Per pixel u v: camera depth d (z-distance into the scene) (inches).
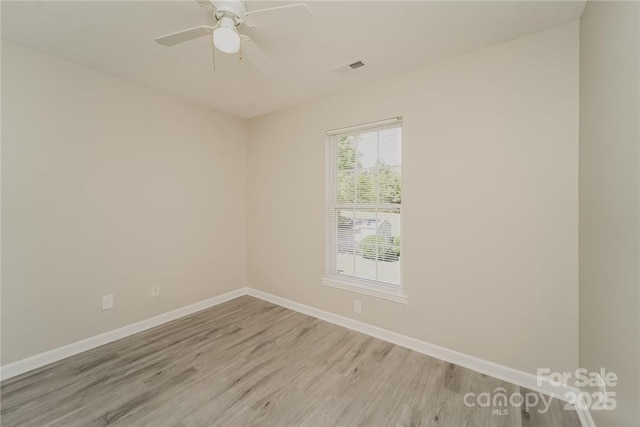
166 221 116.0
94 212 95.4
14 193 79.7
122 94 101.7
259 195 144.7
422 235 92.6
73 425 61.7
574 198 68.6
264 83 105.0
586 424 60.7
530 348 74.9
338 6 62.9
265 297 142.7
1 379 77.3
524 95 74.7
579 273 67.6
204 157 129.9
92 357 89.4
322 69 93.3
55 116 86.6
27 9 64.6
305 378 78.7
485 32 72.8
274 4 63.1
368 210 108.4
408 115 94.8
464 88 83.8
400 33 73.4
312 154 122.3
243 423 62.6
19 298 80.8
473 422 63.1
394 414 65.4
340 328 111.0
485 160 80.7
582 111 64.8
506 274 78.1
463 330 85.3
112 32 74.0
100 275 97.0
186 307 123.4
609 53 48.4
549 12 64.9
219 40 58.5
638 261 38.6
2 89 77.4
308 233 124.6
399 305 98.0
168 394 71.9
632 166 40.1
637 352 38.9
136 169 106.1
